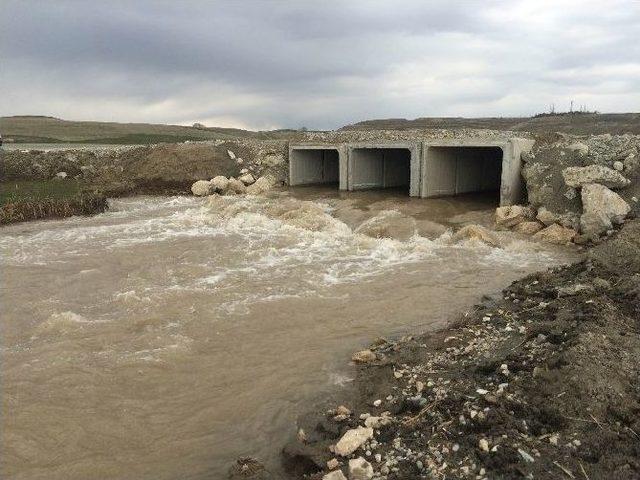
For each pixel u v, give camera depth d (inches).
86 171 1763.0
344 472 306.7
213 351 499.5
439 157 1285.7
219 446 360.2
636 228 713.6
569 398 334.6
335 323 561.9
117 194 1551.4
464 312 580.7
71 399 420.5
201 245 907.4
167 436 372.8
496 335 478.3
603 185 914.7
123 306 616.7
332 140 1708.9
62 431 379.2
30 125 4188.0
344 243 909.2
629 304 488.4
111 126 4397.1
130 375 457.1
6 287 690.8
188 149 1791.3
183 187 1658.5
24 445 363.9
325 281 702.5
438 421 344.2
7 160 1733.5
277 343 514.3
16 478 333.4
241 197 1505.9
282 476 323.6
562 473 275.0
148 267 776.3
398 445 325.7
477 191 1430.9
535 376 369.7
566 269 649.0
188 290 668.1
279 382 439.8
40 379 450.6
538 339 439.5
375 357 467.8
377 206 1215.6
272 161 1790.1
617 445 291.1
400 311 593.9
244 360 480.4
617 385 341.4
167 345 512.1
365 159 1526.8
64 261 815.1
